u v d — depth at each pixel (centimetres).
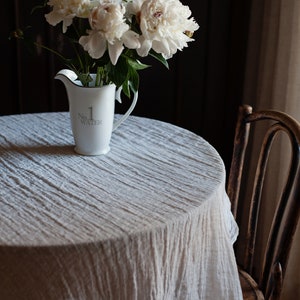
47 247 80
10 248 80
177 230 90
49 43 177
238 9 190
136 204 96
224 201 114
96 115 114
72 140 130
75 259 82
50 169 111
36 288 83
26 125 142
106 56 104
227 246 107
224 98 201
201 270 101
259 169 137
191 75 196
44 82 182
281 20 173
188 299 98
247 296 126
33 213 91
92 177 108
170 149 126
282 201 125
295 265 178
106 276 85
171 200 97
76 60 111
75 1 99
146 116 197
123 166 114
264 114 133
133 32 100
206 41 192
